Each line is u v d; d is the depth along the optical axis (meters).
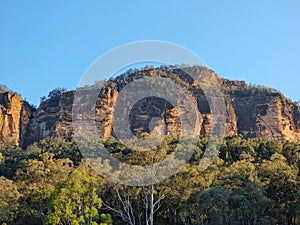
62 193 37.84
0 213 46.25
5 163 84.81
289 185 44.44
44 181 50.44
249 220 41.34
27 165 55.84
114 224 44.31
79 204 38.53
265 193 43.53
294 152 67.75
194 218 43.38
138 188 42.94
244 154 65.25
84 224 37.41
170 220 45.16
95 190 39.72
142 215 44.75
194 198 42.31
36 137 128.75
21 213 47.12
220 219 40.09
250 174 48.50
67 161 65.31
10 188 50.59
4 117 129.00
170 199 43.88
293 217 44.50
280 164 50.94
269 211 43.09
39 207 46.25
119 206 43.81
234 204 41.16
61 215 37.62
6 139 126.25
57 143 103.75
